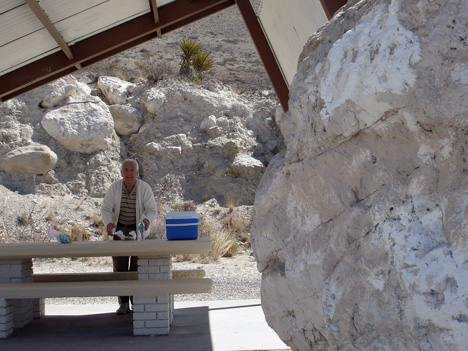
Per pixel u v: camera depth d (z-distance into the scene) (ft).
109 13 22.08
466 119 7.20
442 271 7.30
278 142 55.83
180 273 19.29
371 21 8.45
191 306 21.27
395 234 7.98
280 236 10.44
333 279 8.96
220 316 18.97
